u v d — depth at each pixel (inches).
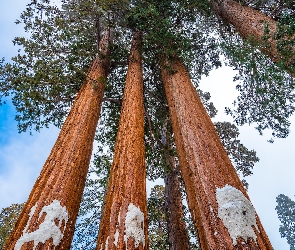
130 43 399.9
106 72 334.3
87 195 434.0
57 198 163.2
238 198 142.3
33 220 147.3
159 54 332.2
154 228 527.5
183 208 396.5
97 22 338.3
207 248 137.9
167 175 435.5
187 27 406.3
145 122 410.0
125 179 170.7
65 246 148.1
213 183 157.0
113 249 130.4
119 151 198.5
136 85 289.0
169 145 435.8
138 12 347.9
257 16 313.0
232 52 264.1
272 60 252.2
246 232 127.3
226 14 364.2
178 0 372.2
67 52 324.5
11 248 134.9
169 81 276.7
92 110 250.7
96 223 410.6
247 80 334.6
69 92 316.2
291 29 217.2
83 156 204.4
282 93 311.9
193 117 214.4
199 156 178.1
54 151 198.2
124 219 143.3
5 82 290.8
